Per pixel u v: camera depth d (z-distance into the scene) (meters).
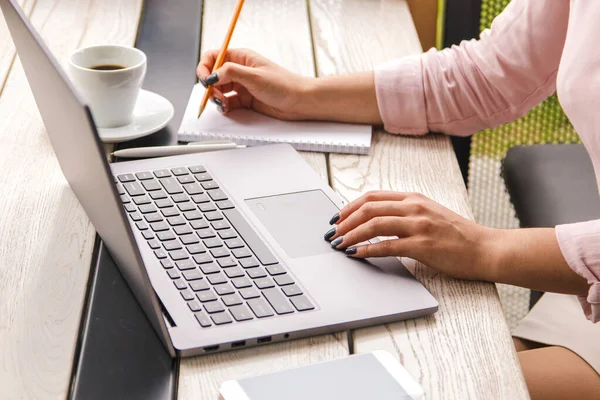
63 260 0.78
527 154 1.29
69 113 0.61
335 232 0.81
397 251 0.78
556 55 1.04
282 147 0.98
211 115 1.06
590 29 0.91
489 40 1.07
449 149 1.04
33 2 1.36
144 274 0.63
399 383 0.64
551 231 0.80
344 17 1.39
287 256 0.78
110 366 0.66
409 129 1.06
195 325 0.69
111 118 0.99
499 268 0.78
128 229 0.61
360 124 1.06
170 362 0.67
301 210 0.86
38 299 0.73
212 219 0.83
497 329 0.72
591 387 0.96
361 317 0.71
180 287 0.73
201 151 0.97
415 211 0.80
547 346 1.09
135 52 1.02
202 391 0.64
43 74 0.66
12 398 0.63
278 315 0.70
